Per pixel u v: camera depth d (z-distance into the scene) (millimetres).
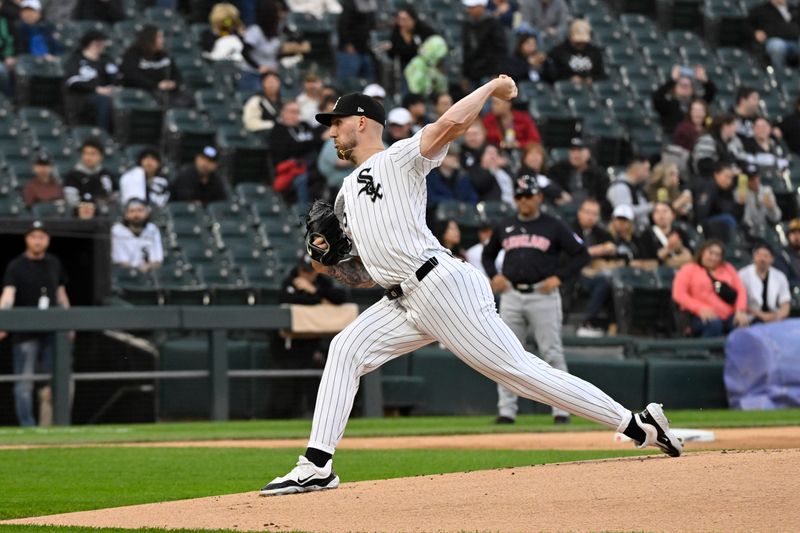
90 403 47812
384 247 21766
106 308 47188
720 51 84750
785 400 52844
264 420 50031
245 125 66188
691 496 19172
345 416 22125
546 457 31109
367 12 76750
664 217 59438
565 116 72062
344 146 22453
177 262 55750
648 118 76375
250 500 21203
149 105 66188
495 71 74000
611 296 55938
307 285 50406
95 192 56375
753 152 71625
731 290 54656
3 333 46188
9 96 65812
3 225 49688
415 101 64312
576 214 61969
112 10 73375
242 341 50219
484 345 22109
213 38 72375
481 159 63062
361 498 20594
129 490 25359
